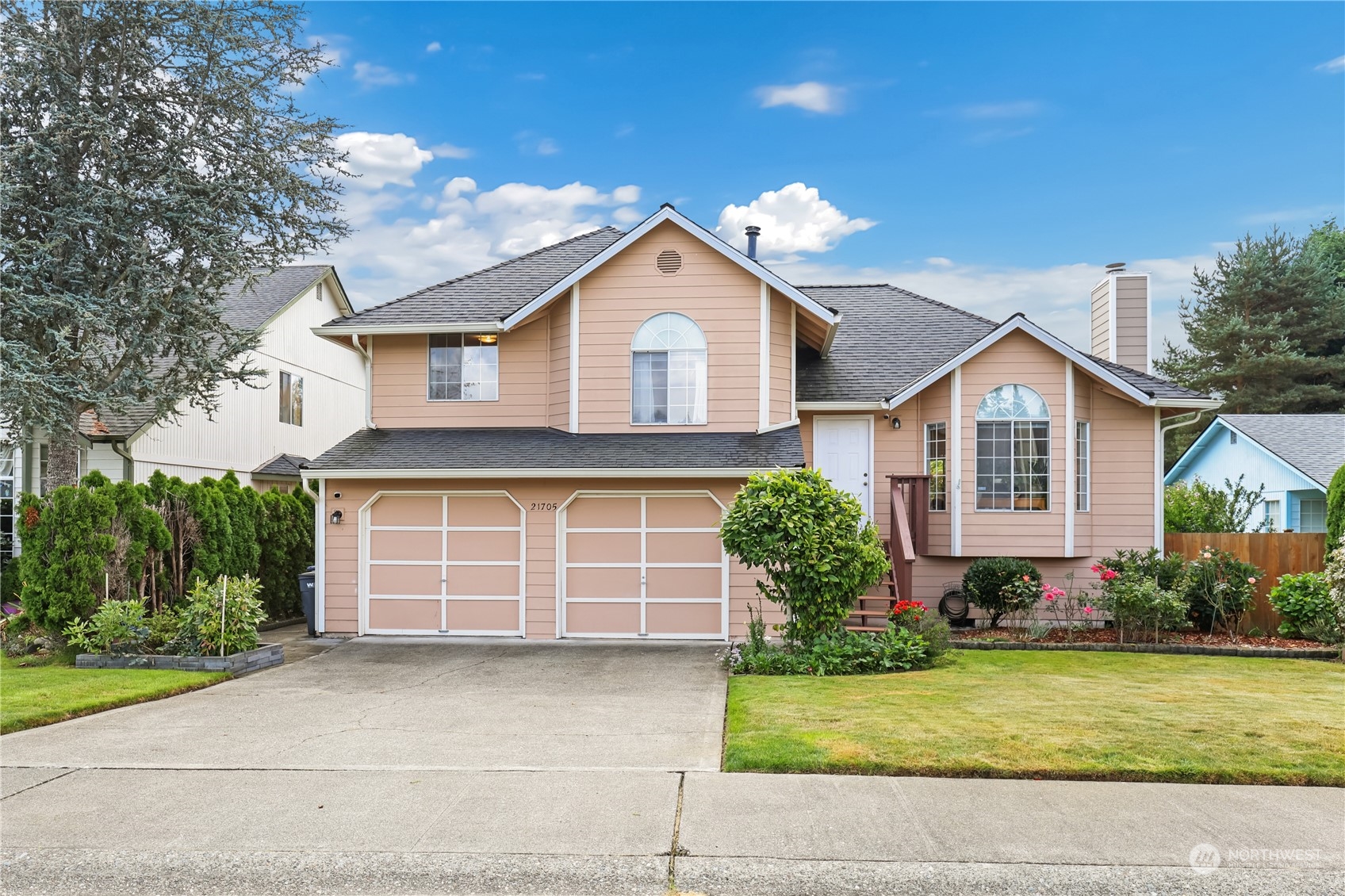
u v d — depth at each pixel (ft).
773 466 42.68
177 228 53.16
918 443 50.52
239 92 53.52
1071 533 47.52
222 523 48.01
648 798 20.29
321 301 87.15
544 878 16.38
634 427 48.16
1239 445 79.30
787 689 31.19
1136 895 15.65
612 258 48.52
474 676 36.35
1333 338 112.68
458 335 51.75
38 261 48.32
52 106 48.67
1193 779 21.27
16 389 46.09
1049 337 47.39
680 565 45.57
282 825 18.86
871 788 20.79
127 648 38.22
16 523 54.49
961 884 16.01
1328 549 44.73
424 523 47.06
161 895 16.11
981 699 29.32
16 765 23.29
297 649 43.50
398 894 15.98
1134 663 37.24
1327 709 27.73
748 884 16.10
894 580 43.86
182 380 57.06
